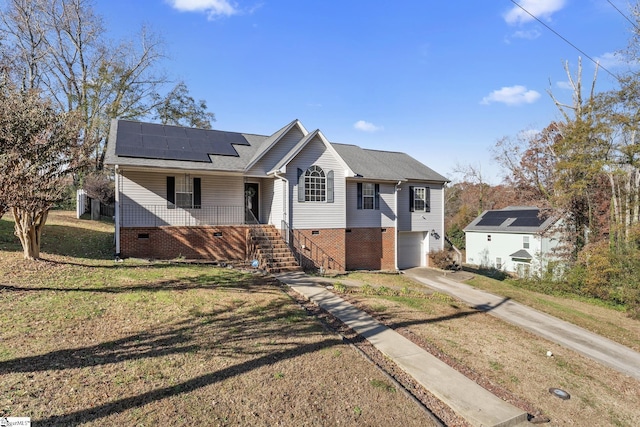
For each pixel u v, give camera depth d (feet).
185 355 19.08
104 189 83.82
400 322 30.25
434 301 39.73
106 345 19.30
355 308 32.42
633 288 55.11
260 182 59.88
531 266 80.74
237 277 38.27
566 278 67.31
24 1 77.66
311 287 38.42
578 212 76.33
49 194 26.68
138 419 13.51
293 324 25.58
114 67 92.38
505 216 108.47
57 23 82.94
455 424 16.48
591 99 68.49
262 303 29.50
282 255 48.65
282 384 17.37
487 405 18.17
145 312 24.62
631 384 25.66
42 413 13.19
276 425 14.28
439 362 22.89
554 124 89.51
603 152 65.82
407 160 79.51
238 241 51.65
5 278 28.50
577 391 22.61
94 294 27.17
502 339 30.07
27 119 24.09
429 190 72.74
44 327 20.62
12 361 16.66
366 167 65.36
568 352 30.14
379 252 63.46
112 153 45.11
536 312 44.60
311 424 14.64
